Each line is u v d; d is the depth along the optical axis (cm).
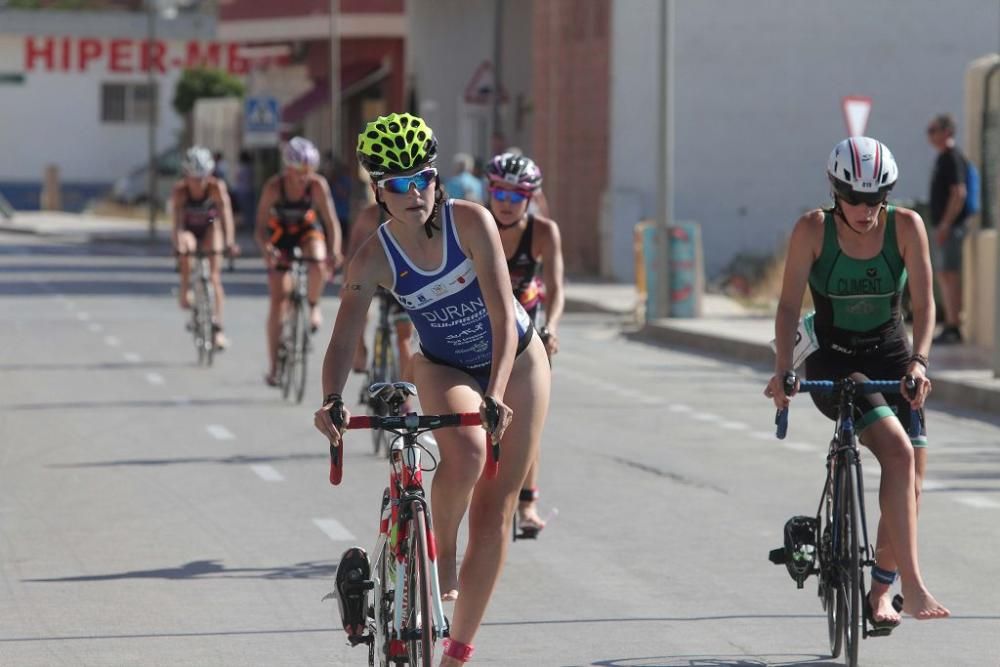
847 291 1780
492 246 1553
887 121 7988
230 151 14612
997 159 4812
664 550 2325
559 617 1956
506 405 1585
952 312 4741
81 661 1761
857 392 1739
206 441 3281
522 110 9781
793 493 2762
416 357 1658
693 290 5828
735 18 7900
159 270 8938
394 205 1530
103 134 17325
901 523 1700
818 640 1858
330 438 1482
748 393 4153
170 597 2039
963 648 1823
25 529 2438
